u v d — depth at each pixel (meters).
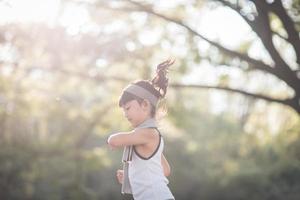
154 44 15.38
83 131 18.67
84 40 15.71
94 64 15.91
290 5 11.81
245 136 16.38
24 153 19.81
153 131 5.25
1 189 21.89
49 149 19.53
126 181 5.34
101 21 15.27
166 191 5.19
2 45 16.14
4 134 20.20
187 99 17.55
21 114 19.36
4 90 18.64
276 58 11.58
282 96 15.37
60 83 17.17
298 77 11.86
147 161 5.21
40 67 16.53
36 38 16.11
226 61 13.79
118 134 5.23
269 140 15.89
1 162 20.41
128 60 15.74
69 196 19.19
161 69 5.38
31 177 20.66
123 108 5.30
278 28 13.52
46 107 18.88
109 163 19.77
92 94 17.83
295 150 15.69
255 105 15.55
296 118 15.25
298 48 11.26
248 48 14.55
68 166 19.16
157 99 5.30
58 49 16.05
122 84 16.48
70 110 18.67
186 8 14.73
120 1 14.12
